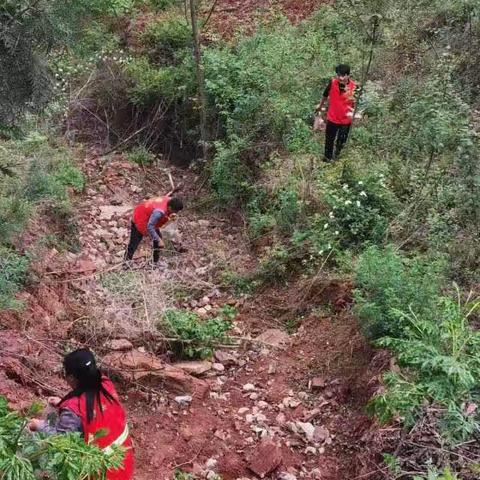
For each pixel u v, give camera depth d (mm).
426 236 7922
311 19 13227
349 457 5980
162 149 12383
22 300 6879
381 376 6156
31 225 8320
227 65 11352
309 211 8930
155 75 12281
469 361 5012
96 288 7852
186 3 13281
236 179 10398
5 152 8773
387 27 11719
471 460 4898
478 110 9781
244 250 9344
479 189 7742
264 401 6672
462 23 11461
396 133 9672
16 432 3193
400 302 6320
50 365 6293
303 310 7957
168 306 7648
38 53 5590
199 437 6078
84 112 12453
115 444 3529
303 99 10883
